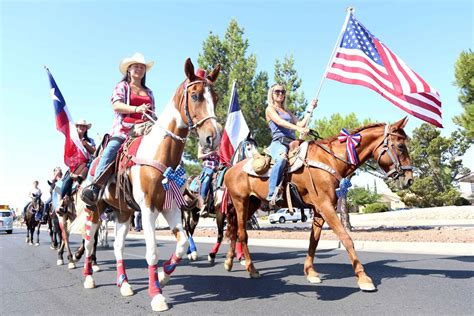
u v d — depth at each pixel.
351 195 64.12
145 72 5.81
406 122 5.47
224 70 22.64
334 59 6.71
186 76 4.65
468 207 28.61
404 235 11.72
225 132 12.52
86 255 6.21
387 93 6.20
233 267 7.95
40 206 17.50
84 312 4.65
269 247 11.84
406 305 4.45
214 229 22.33
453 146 48.88
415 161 46.34
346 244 5.27
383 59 6.40
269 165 6.25
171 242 15.27
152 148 4.83
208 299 5.07
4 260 10.66
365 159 5.68
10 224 34.97
